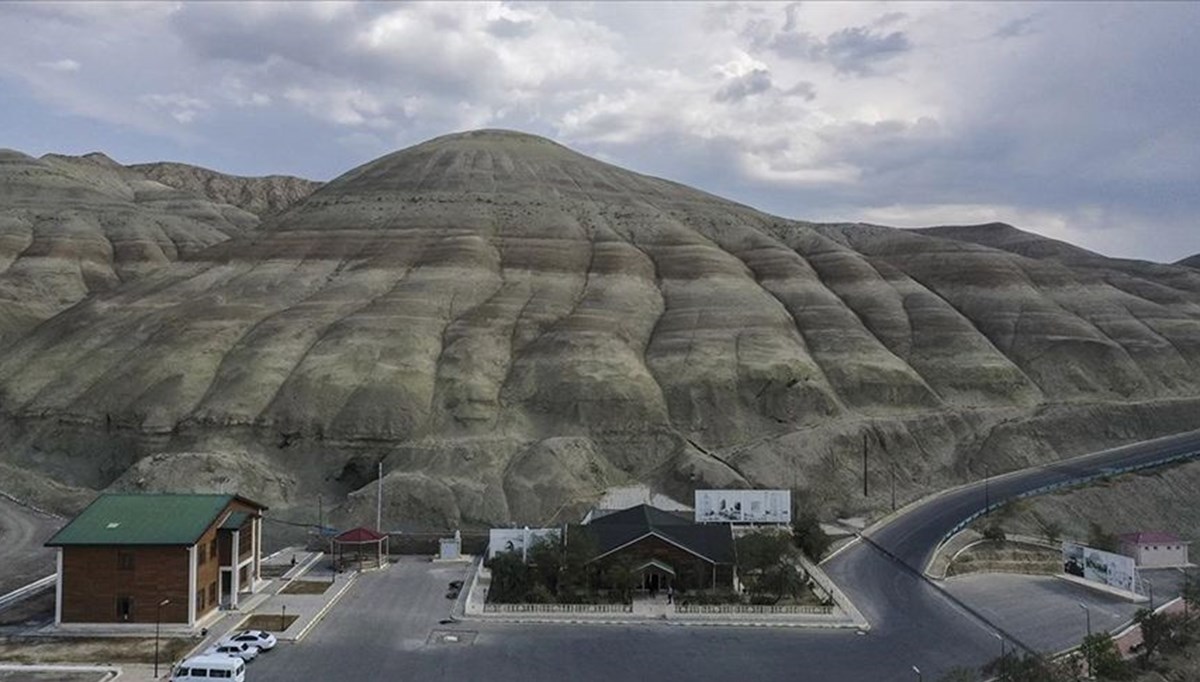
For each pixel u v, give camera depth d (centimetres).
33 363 11488
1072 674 4984
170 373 10419
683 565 6531
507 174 15812
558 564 6419
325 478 9375
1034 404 11344
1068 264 18350
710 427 10112
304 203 15325
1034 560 7444
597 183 16100
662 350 11075
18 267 15312
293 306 11725
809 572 6994
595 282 12375
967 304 13350
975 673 4972
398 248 12900
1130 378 12012
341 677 4888
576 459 9094
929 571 7094
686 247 13388
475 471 8950
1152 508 8888
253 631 5341
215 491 8756
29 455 10150
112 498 6075
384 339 10700
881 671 5078
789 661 5219
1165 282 16262
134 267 16275
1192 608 6131
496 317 11375
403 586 6738
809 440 9675
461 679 4891
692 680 4916
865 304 12862
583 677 4941
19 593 6356
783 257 13500
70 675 4819
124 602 5612
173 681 4594
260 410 9912
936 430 10469
